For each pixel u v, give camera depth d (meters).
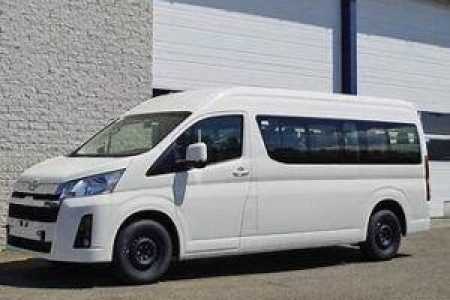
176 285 9.02
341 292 8.59
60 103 13.36
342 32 18.53
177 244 9.31
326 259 11.60
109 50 14.00
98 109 13.83
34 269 10.37
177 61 15.29
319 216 10.68
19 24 12.92
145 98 14.47
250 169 9.97
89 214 8.64
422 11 20.69
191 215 9.38
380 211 11.56
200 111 9.72
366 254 11.44
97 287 8.82
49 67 13.24
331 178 10.88
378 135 11.63
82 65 13.64
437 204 20.48
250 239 9.92
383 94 19.48
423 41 20.66
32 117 13.03
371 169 11.42
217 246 9.61
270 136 10.28
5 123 12.73
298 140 10.56
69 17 13.50
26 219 9.19
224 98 10.02
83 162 9.23
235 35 16.31
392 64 19.75
